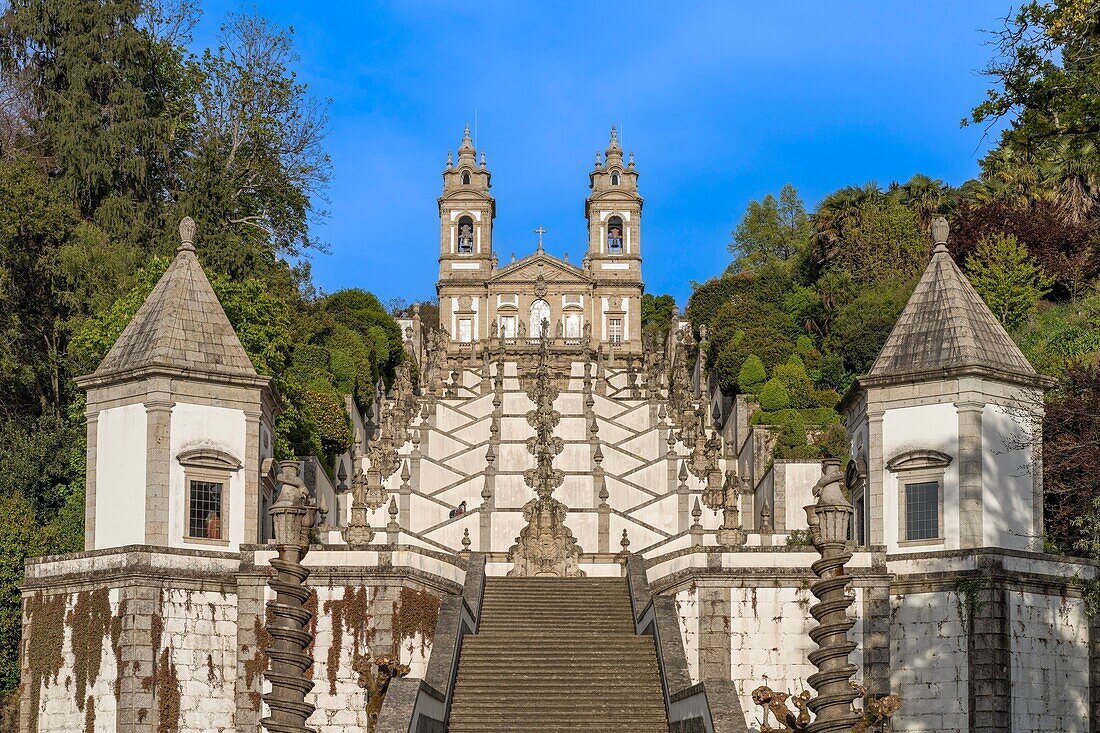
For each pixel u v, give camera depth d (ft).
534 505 181.27
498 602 147.02
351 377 246.27
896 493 140.56
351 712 136.05
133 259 188.03
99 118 203.51
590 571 179.42
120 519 139.03
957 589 134.31
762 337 263.29
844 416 157.17
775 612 137.90
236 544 140.26
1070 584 137.28
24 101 208.95
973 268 212.43
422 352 349.00
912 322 145.38
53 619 138.82
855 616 136.77
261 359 175.11
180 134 216.33
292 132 226.58
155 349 140.67
